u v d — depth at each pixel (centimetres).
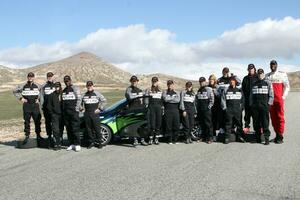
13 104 3888
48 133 1196
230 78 1250
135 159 964
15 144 1288
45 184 731
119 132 1199
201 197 632
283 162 901
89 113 1139
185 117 1203
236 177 762
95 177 779
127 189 686
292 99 4116
